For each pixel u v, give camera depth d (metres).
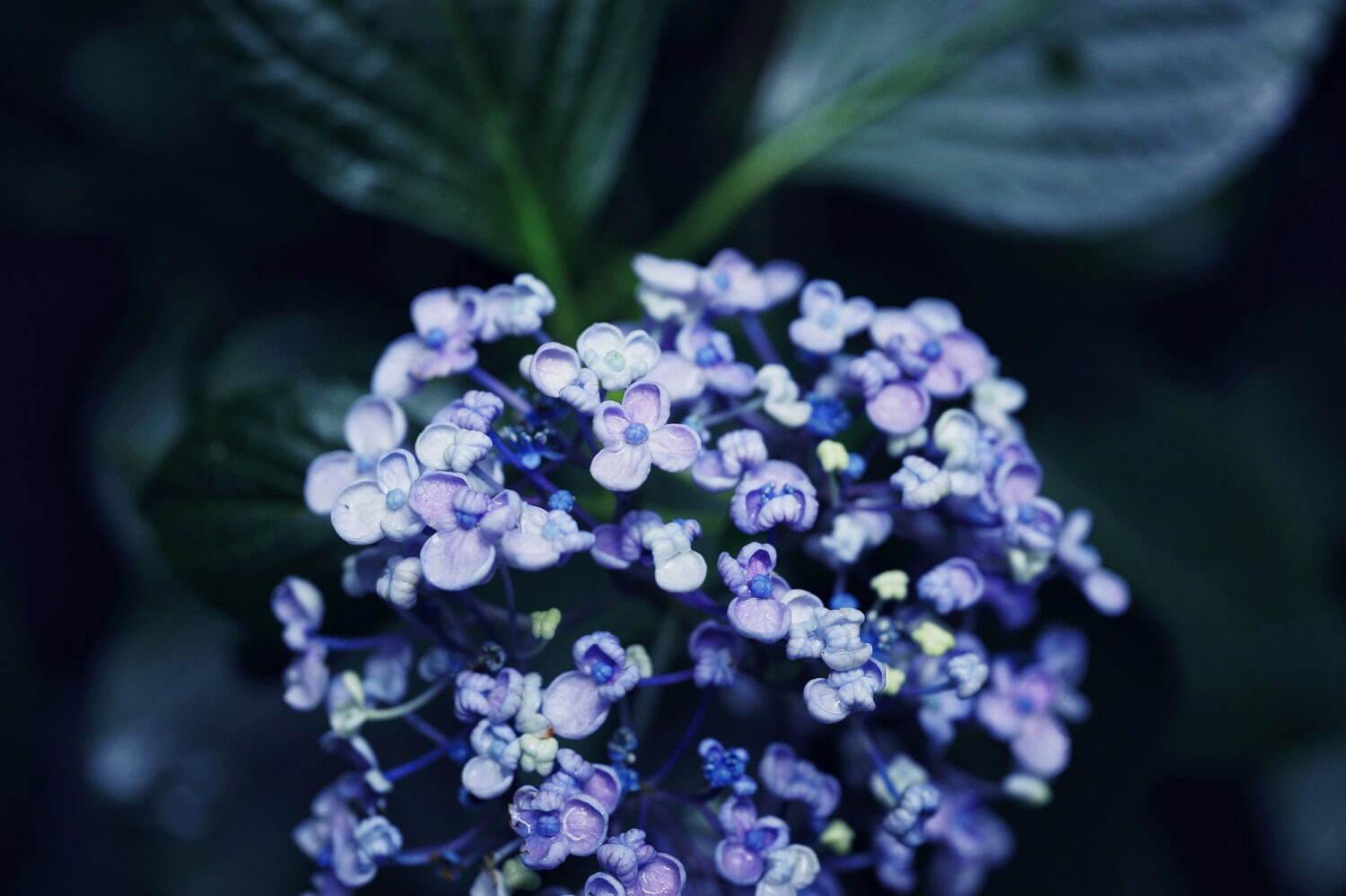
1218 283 0.67
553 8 0.52
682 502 0.49
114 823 0.61
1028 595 0.47
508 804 0.43
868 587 0.45
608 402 0.42
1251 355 0.69
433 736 0.44
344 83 0.52
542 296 0.43
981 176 0.56
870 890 0.50
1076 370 0.61
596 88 0.53
